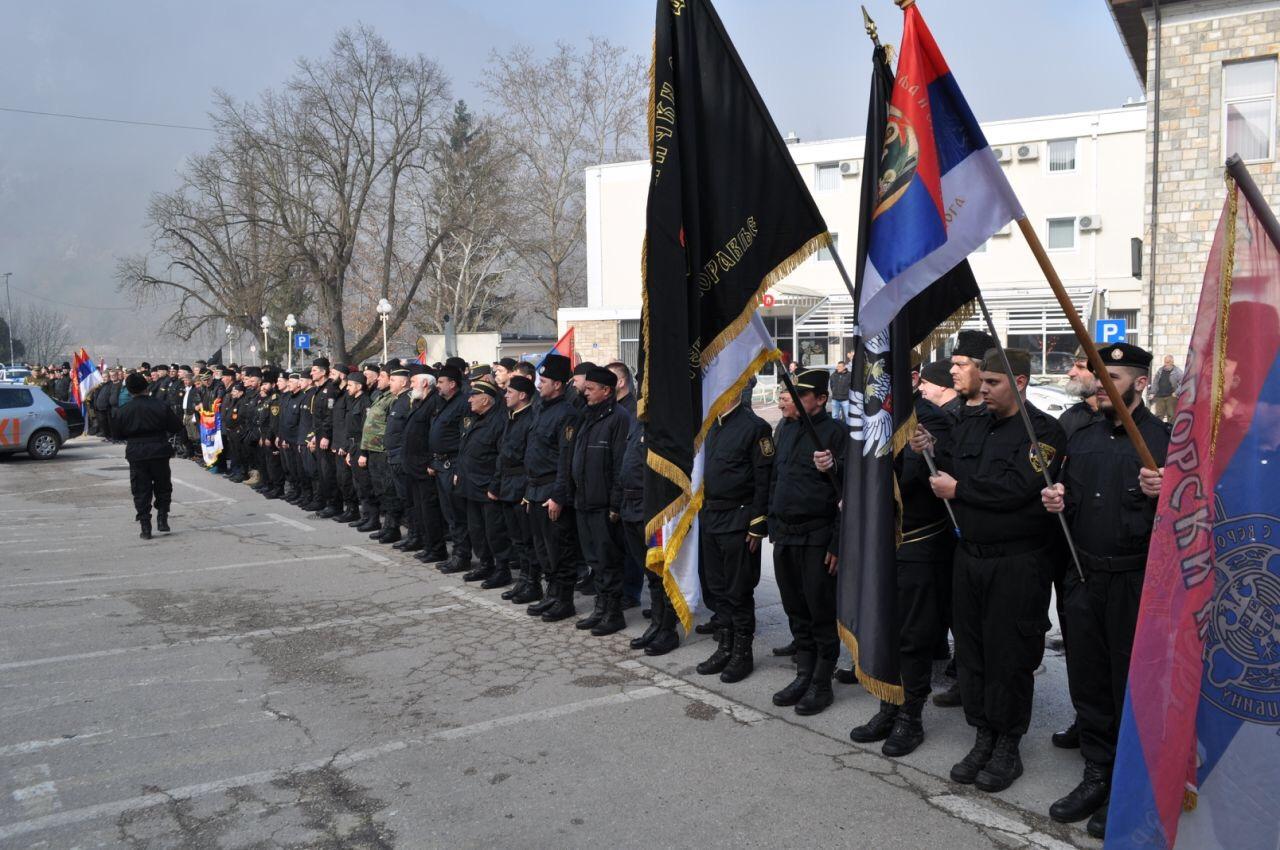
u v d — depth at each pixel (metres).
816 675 5.15
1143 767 3.09
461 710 5.14
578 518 6.84
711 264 4.62
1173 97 16.69
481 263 44.94
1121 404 3.54
